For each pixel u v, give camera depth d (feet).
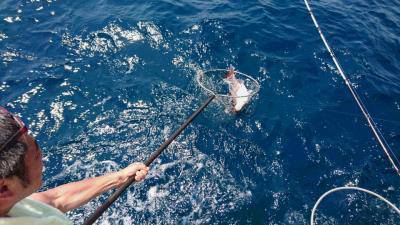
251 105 22.26
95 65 23.56
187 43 25.81
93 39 25.36
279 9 30.86
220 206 17.13
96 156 18.69
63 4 28.71
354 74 25.31
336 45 27.76
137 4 29.30
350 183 18.65
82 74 22.82
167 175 18.19
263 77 24.23
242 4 30.73
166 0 29.84
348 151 20.20
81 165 18.22
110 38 25.55
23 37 25.13
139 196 17.16
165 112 21.25
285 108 22.35
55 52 24.21
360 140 20.88
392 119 22.43
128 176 8.59
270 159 19.44
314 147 20.25
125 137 19.71
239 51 25.76
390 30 30.58
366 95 23.85
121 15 27.68
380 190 18.43
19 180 4.07
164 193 17.43
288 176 18.71
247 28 27.76
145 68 23.77
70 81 22.27
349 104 23.06
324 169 19.20
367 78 25.13
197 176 18.30
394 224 16.97
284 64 25.22
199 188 17.80
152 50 25.08
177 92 22.50
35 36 25.30
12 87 21.50
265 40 26.96
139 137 19.81
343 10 32.35
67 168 18.03
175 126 20.57
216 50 25.63
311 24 29.66
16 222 4.30
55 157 18.42
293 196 17.79
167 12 28.37
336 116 22.15
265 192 17.87
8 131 3.85
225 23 27.84
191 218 16.60
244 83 23.53
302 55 26.22
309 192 18.07
